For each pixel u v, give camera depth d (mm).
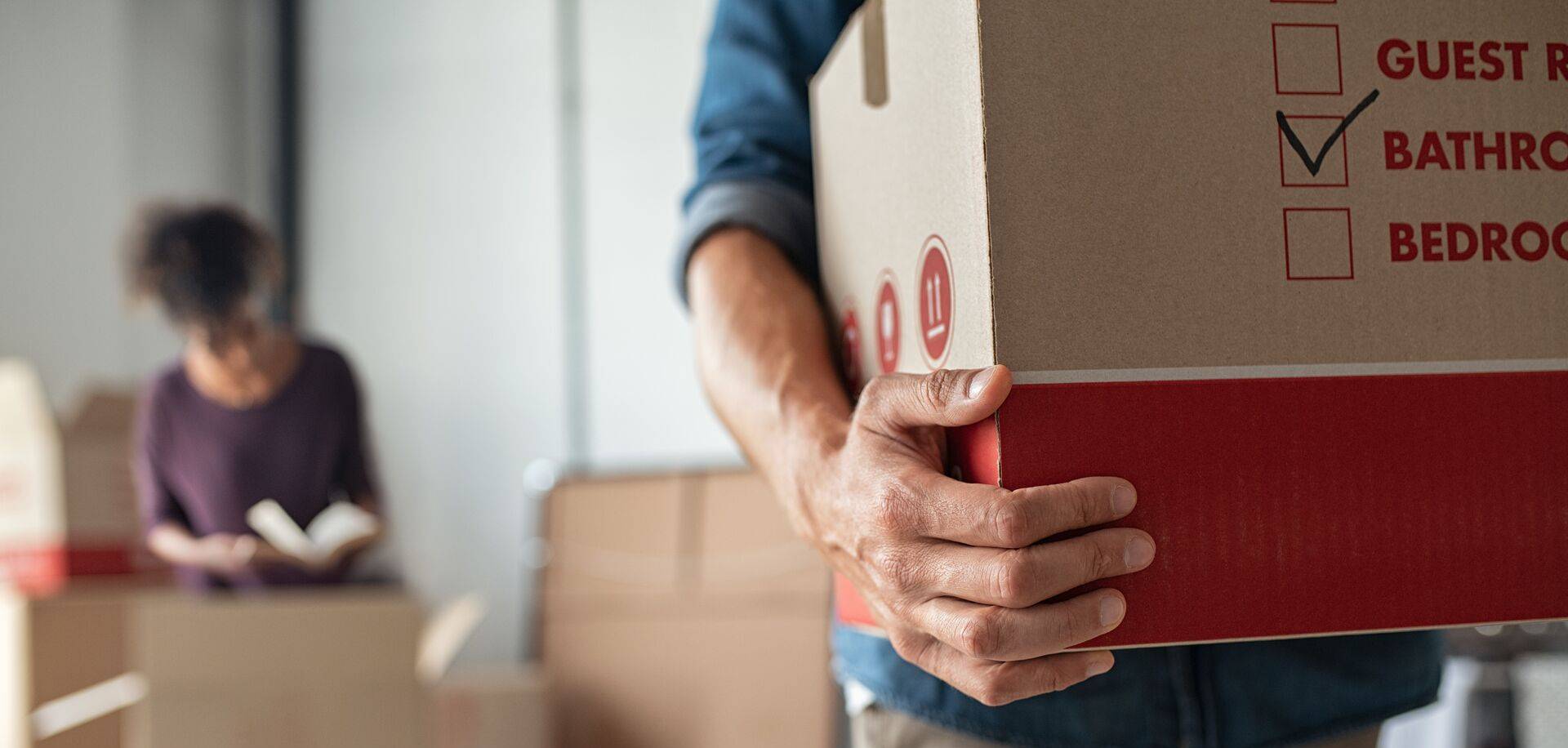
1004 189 490
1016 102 492
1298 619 501
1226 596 498
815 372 675
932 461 541
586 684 2531
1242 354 502
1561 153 529
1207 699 711
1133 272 496
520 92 3434
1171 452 496
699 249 808
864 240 678
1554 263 526
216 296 2203
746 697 2434
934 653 543
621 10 3400
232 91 3492
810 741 2379
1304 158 510
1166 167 500
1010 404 489
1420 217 518
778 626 2453
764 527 2520
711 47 905
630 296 3318
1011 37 493
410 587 3297
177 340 3238
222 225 2248
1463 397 516
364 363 3445
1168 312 498
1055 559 472
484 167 3436
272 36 3611
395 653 1687
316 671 1666
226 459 2236
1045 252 491
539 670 2559
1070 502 471
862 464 537
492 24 3471
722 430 3238
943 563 499
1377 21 520
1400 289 514
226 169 3447
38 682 1858
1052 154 493
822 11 867
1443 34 524
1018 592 471
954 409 489
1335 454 507
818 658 2408
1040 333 490
